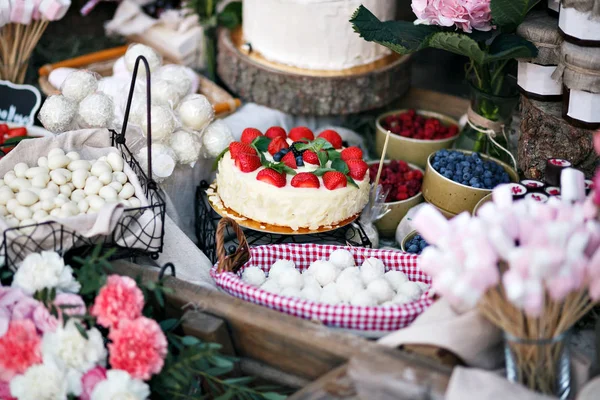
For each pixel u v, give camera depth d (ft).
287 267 3.71
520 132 4.29
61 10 4.93
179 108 4.23
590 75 3.74
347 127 5.25
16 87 4.86
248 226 3.86
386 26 4.10
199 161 4.38
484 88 4.43
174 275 3.48
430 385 2.93
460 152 4.46
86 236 3.38
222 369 3.28
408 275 3.76
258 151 3.98
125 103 4.13
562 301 3.01
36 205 3.48
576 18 3.71
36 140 3.75
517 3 3.91
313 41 4.78
